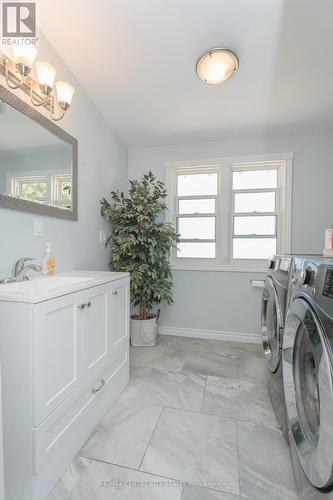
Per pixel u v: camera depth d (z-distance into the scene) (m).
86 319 1.31
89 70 1.89
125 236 2.37
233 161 2.70
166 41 1.67
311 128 2.46
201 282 2.83
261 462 1.21
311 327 0.85
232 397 1.72
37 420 0.98
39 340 0.98
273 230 2.73
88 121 2.13
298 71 1.83
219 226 2.82
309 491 0.88
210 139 2.72
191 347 2.56
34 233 1.55
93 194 2.23
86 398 1.33
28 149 1.47
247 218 2.80
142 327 2.56
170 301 2.66
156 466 1.18
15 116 1.38
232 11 1.46
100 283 1.45
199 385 1.86
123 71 1.90
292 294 1.16
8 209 1.36
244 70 1.84
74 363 1.21
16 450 0.99
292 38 1.60
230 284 2.76
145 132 2.62
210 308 2.81
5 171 1.33
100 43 1.69
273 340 1.58
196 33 1.61
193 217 2.93
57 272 1.77
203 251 2.91
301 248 2.56
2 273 1.33
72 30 1.61
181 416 1.52
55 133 1.69
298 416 1.06
